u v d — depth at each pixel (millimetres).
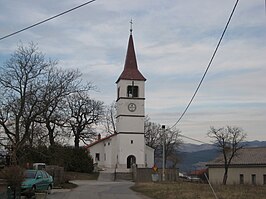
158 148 92812
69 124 52094
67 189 35156
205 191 30562
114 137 78250
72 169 66312
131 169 68250
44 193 27344
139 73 77312
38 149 45750
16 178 19734
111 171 72125
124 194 30594
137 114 75625
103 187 39938
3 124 39719
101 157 83750
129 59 78375
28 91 40875
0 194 16969
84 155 67625
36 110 41469
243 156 72375
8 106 39844
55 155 48344
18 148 38688
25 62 44906
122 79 76062
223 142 65812
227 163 66250
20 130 40438
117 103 77938
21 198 23359
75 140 70312
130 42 79438
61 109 47312
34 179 26531
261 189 34688
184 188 34438
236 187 38562
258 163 69500
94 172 69500
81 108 70000
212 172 72125
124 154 74000
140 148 74750
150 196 29109
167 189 33250
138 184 43531
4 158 37938
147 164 78875
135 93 76375
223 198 24578
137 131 75125
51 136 48719
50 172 37938
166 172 58094
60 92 45375
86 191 33312
